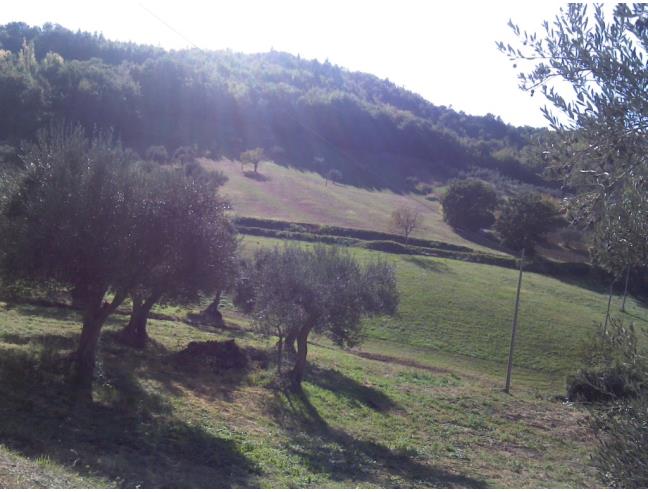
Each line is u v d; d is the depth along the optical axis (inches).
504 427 958.4
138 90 3344.0
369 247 2588.6
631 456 205.2
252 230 2561.5
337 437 728.3
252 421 706.8
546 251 2348.7
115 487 368.2
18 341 783.7
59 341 810.2
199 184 738.8
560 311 1946.4
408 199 2947.8
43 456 408.8
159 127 3499.0
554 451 840.9
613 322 227.0
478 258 2501.2
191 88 3681.1
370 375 1218.6
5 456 364.2
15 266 634.8
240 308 1455.5
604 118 206.8
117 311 1315.2
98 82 3085.6
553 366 1638.8
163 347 1021.2
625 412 211.8
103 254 637.3
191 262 706.8
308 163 3484.3
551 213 1697.8
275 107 3814.0
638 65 199.9
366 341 1738.4
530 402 1157.1
